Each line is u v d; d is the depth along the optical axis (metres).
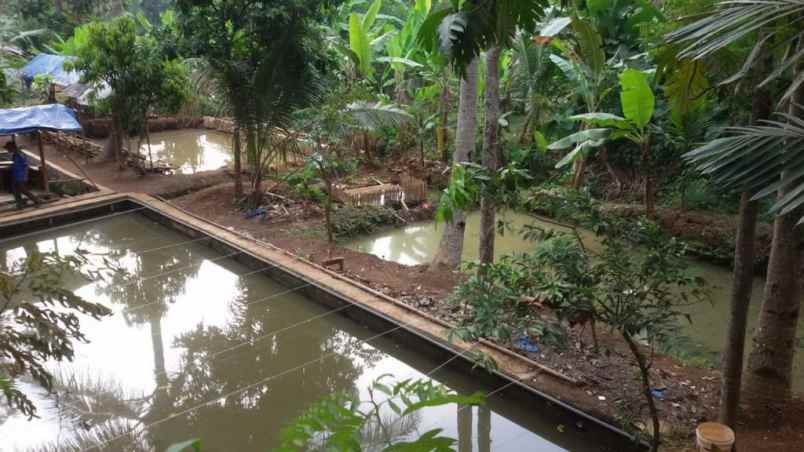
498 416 6.47
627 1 13.57
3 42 25.53
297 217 12.61
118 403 6.81
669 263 4.67
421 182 14.06
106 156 17.05
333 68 13.02
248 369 7.60
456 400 2.10
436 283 9.16
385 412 6.33
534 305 5.18
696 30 3.48
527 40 14.04
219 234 11.53
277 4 11.41
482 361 5.82
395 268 9.94
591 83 12.96
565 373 6.57
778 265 5.50
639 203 14.08
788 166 2.97
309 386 7.23
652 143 13.84
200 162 17.97
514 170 6.36
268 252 10.55
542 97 14.38
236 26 11.94
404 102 18.52
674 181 13.97
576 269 4.80
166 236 12.31
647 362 6.81
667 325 4.75
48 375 4.39
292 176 12.23
